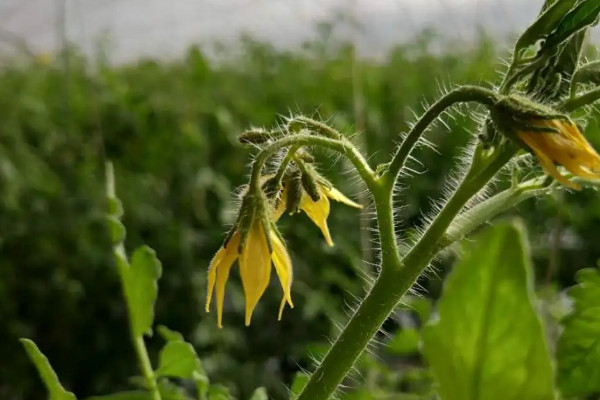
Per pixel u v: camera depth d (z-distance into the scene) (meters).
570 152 1.79
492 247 1.68
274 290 7.17
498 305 1.69
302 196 2.23
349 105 8.98
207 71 9.60
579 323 2.31
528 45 2.01
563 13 1.94
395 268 2.04
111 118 8.89
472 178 2.04
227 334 6.83
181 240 7.48
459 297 1.71
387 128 8.88
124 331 7.52
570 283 6.59
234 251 1.95
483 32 10.38
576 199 6.59
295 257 7.22
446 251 2.58
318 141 2.04
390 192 2.05
